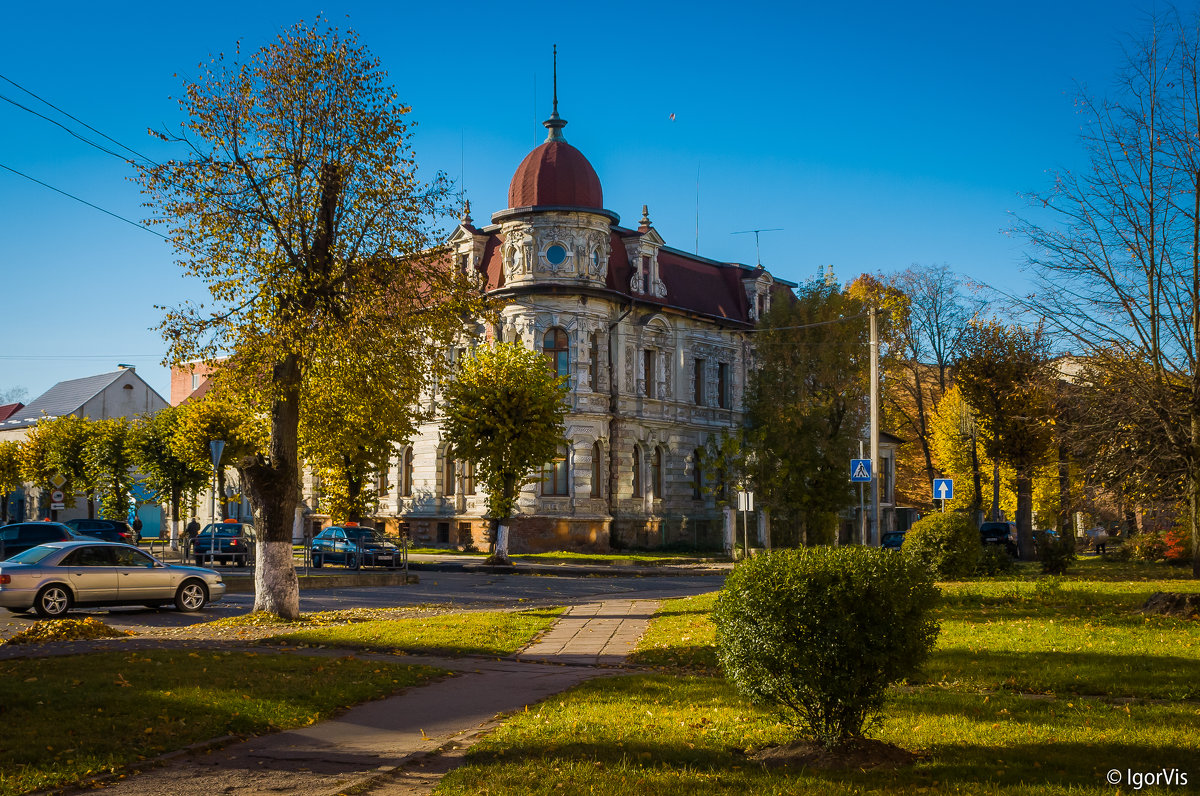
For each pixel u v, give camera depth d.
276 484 21.31
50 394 97.81
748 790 7.44
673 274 59.81
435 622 19.19
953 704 10.43
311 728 10.34
